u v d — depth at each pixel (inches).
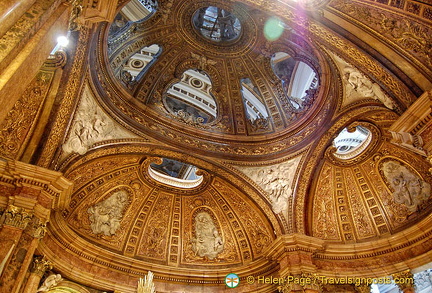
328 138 603.2
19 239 424.2
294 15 451.8
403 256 557.6
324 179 641.6
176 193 678.5
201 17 683.4
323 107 592.4
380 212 619.8
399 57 410.3
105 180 620.4
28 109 484.4
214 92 685.9
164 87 648.4
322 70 569.6
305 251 572.4
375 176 629.0
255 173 637.3
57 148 499.2
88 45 474.3
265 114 729.6
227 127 659.4
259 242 651.5
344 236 625.3
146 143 597.3
